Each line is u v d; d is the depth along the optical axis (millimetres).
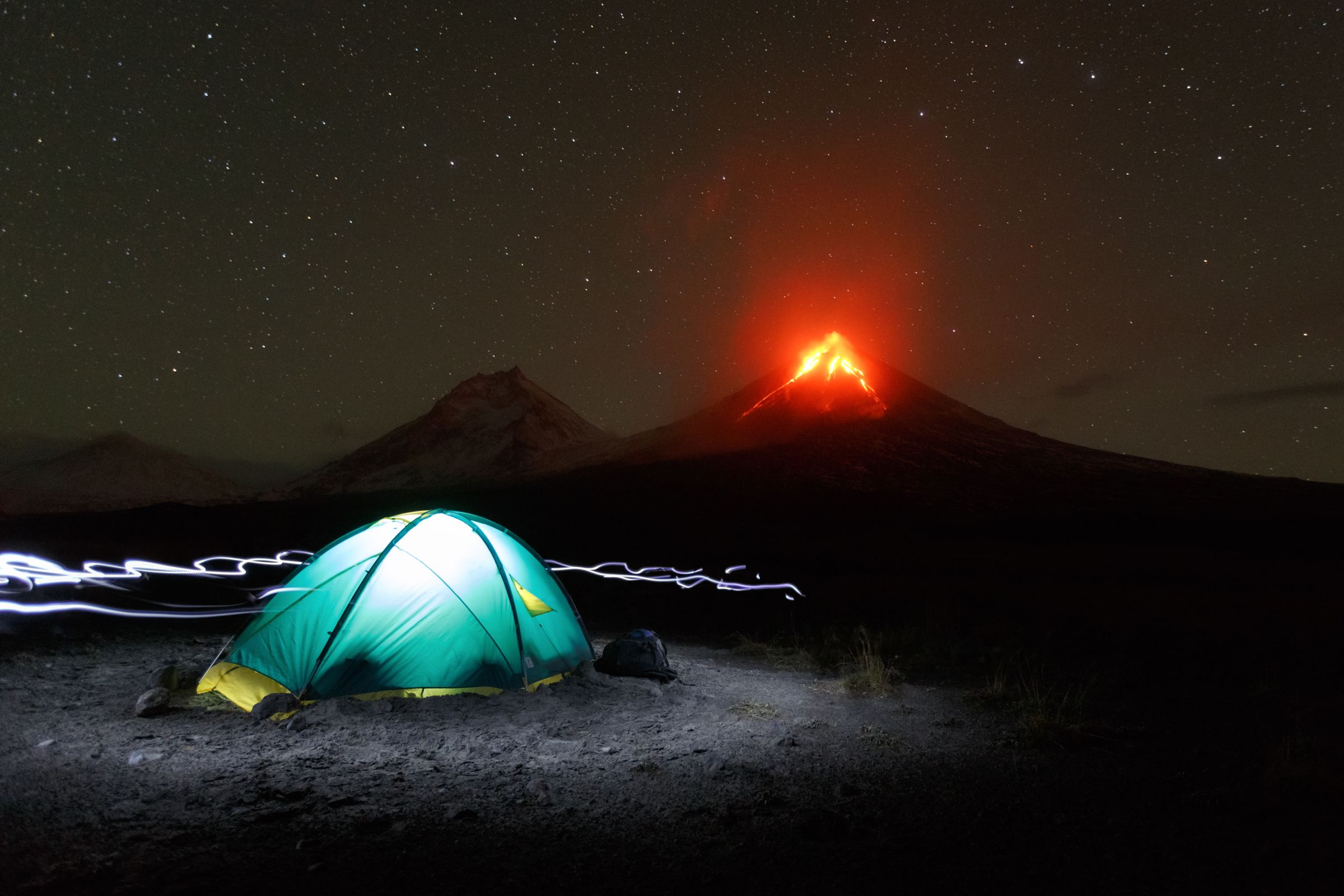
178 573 22719
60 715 6660
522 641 7945
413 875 3779
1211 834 4516
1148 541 41562
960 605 15383
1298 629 12617
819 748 6266
